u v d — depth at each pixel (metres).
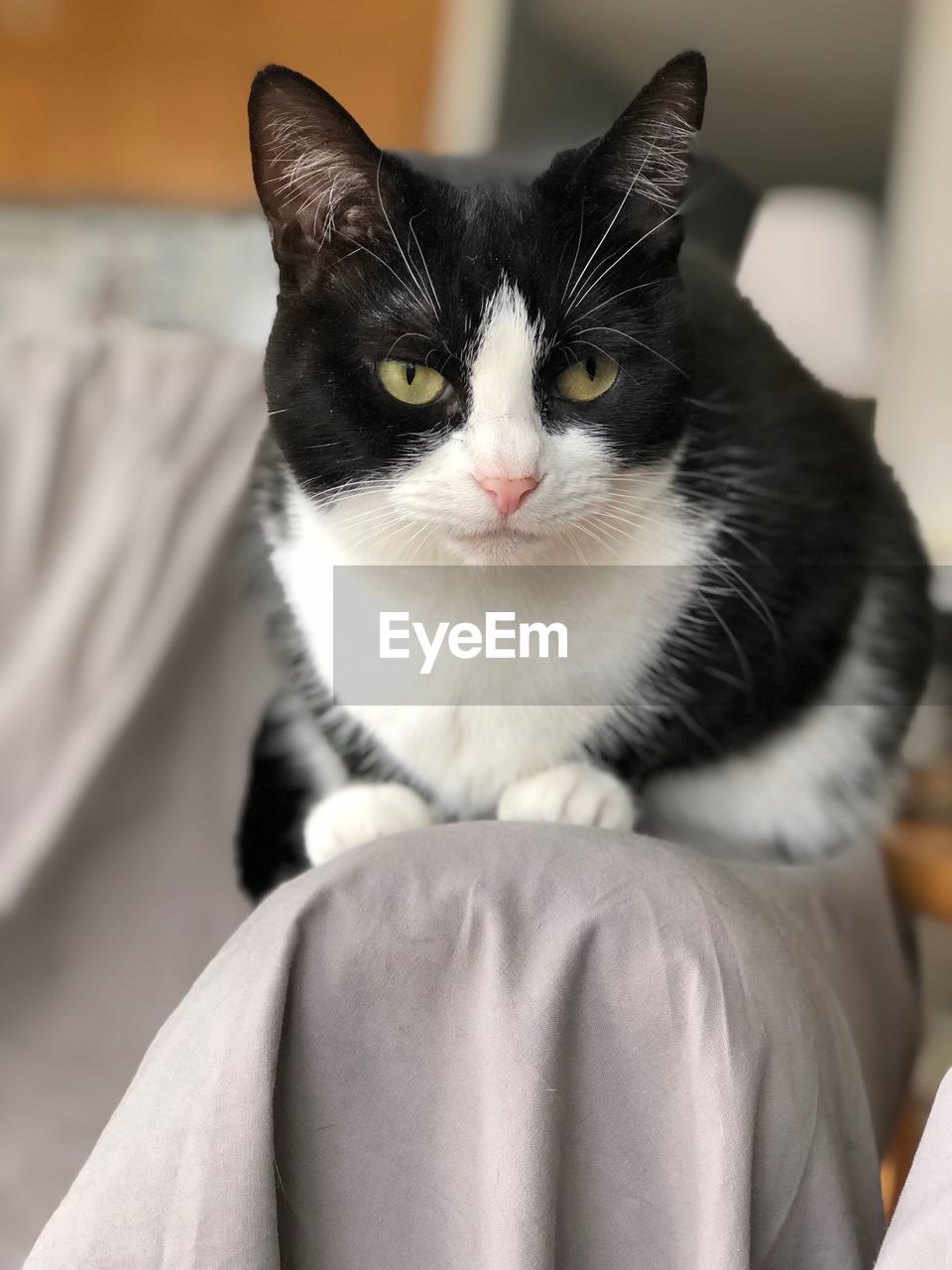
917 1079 1.21
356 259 0.84
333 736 1.01
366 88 2.08
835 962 0.82
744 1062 0.63
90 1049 1.09
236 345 1.39
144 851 1.21
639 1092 0.66
